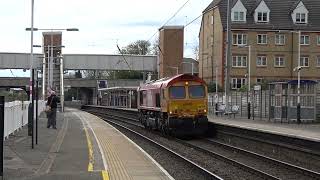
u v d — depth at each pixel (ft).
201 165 58.75
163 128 104.27
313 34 257.55
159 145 77.61
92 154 57.11
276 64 256.73
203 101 100.37
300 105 116.67
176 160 61.98
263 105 135.44
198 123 99.66
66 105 457.27
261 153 74.18
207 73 273.33
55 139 74.02
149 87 119.55
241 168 56.18
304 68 257.34
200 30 287.48
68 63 272.72
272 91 124.98
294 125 106.93
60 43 269.44
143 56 278.67
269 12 258.57
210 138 100.32
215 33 261.24
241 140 86.84
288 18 260.62
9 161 48.96
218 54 255.70
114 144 70.95
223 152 74.90
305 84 117.91
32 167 45.21
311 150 65.62
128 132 110.32
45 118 134.72
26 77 288.92
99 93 326.03
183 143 89.25
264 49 255.70
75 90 492.95
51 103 97.50
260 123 113.50
